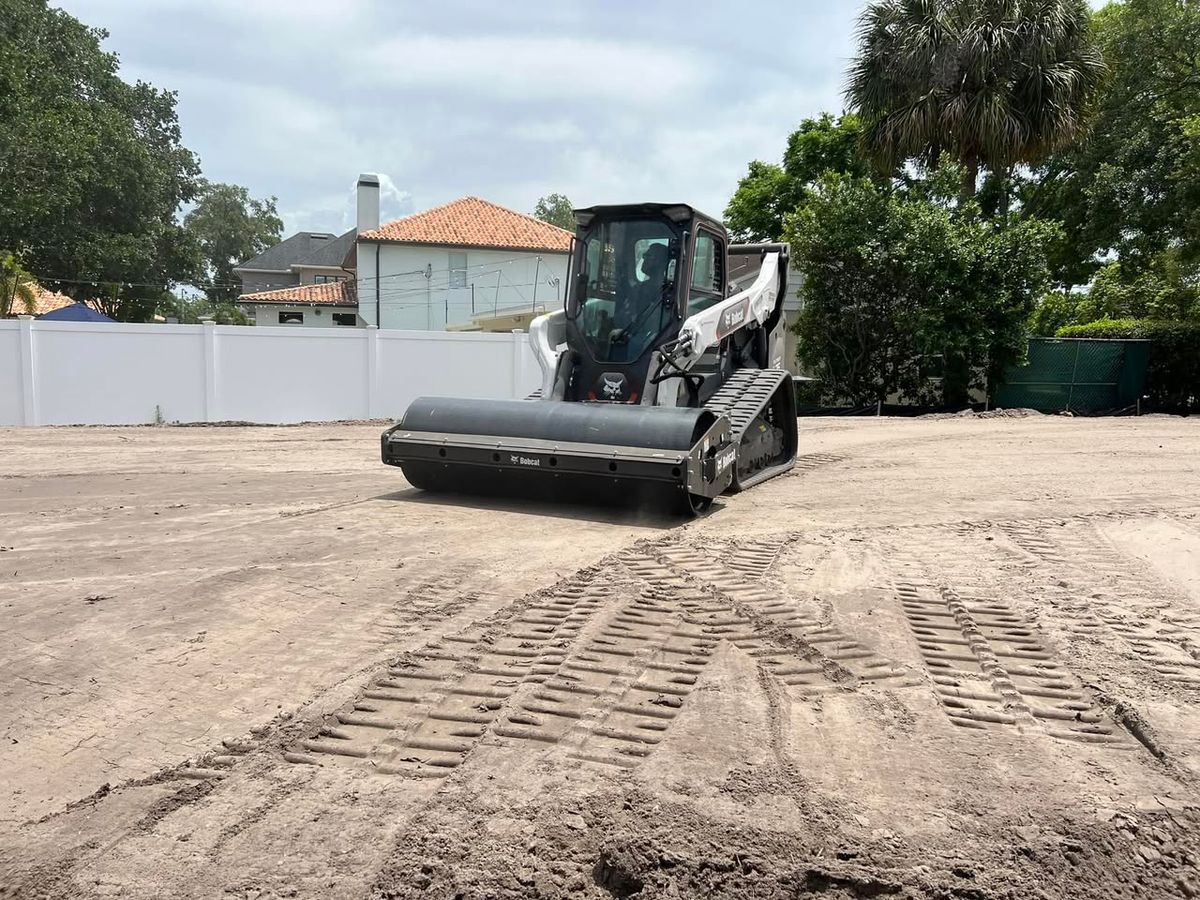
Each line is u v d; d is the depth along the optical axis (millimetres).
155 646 4309
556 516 7531
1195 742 3369
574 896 2490
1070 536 6934
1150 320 23750
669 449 7145
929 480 9859
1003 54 19938
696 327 8055
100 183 35938
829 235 20422
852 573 5750
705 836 2723
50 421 16453
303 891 2475
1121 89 25656
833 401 21938
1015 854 2660
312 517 7410
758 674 4016
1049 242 20750
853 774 3111
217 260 68062
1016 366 21219
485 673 3986
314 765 3170
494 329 30281
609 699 3715
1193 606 5113
